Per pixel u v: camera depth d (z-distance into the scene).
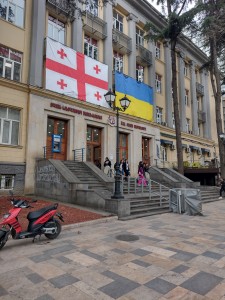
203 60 35.66
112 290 3.94
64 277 4.41
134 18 24.75
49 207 6.89
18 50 16.00
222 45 24.56
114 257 5.43
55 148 17.23
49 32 18.03
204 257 5.44
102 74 20.45
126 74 23.56
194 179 26.84
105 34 21.47
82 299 3.67
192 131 32.50
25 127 15.44
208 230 8.14
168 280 4.29
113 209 10.46
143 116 23.81
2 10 15.67
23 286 4.08
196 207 11.32
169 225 8.95
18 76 16.00
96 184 14.46
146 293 3.84
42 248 6.07
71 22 19.27
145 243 6.54
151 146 24.62
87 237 7.14
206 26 20.83
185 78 32.59
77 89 18.47
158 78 27.75
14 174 14.55
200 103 36.47
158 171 21.00
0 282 4.23
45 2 17.59
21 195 14.40
